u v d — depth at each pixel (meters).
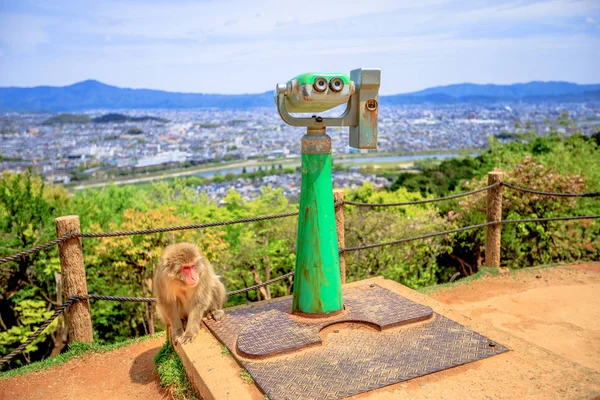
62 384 3.37
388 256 11.16
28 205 12.25
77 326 3.81
